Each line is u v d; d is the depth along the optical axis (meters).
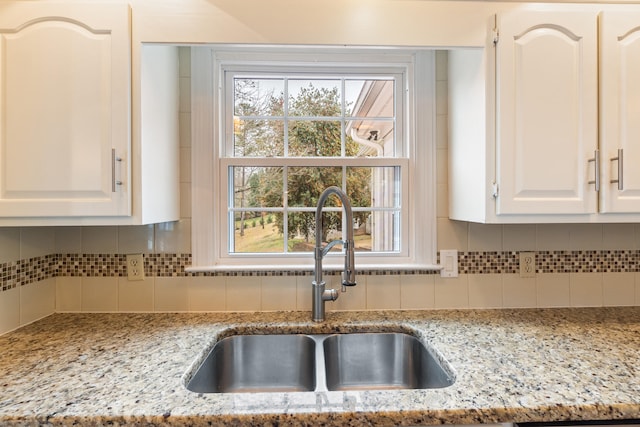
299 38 1.13
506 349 1.01
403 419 0.70
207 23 1.10
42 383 0.81
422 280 1.42
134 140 1.06
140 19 1.07
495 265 1.42
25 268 1.21
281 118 1.49
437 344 1.05
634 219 1.11
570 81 1.11
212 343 1.10
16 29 1.02
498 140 1.11
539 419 0.71
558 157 1.10
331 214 1.49
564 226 1.43
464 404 0.73
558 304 1.43
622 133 1.10
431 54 1.42
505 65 1.10
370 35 1.14
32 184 1.02
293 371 1.22
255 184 1.47
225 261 1.42
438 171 1.43
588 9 1.14
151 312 1.37
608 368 0.88
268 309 1.38
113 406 0.72
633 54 1.11
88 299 1.36
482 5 1.14
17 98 1.02
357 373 1.23
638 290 1.44
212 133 1.39
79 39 1.03
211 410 0.71
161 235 1.37
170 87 1.29
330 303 1.40
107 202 1.04
